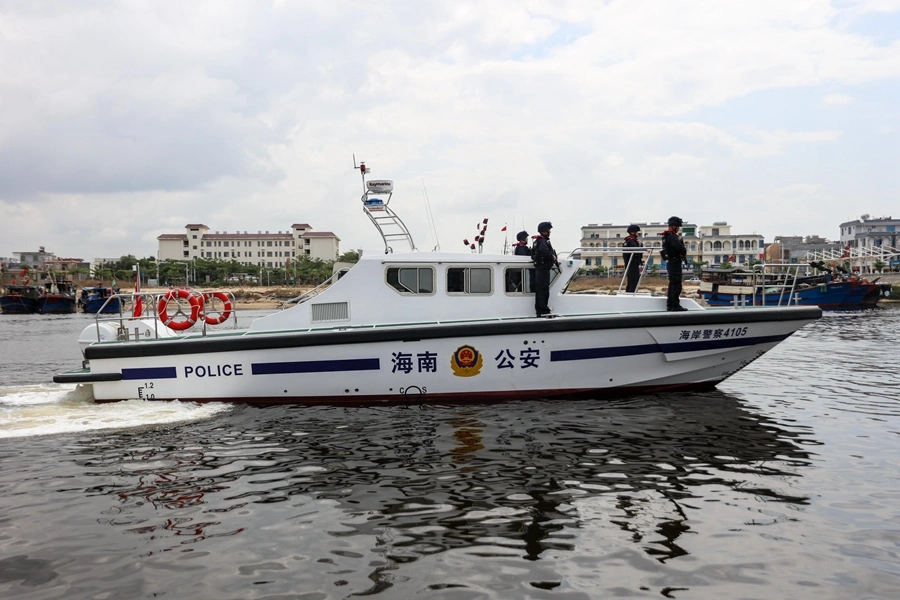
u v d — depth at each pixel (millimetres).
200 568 4129
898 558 4227
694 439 7172
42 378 12633
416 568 4102
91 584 3928
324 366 8992
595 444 6930
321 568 4109
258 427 7797
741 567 4117
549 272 9523
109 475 6055
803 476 5902
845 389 10625
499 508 5109
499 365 9000
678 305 9578
